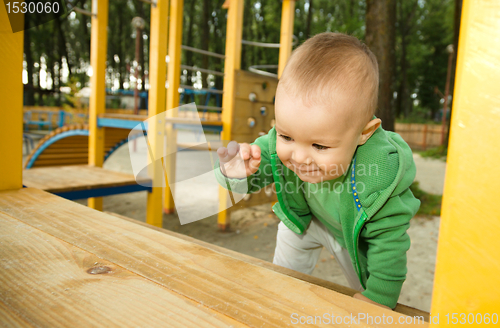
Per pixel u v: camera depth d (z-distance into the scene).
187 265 0.76
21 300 0.61
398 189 1.14
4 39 1.25
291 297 0.64
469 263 0.43
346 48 1.03
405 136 19.19
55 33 27.05
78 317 0.56
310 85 0.93
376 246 1.18
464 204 0.43
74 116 14.78
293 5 5.02
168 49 4.68
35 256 0.78
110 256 0.79
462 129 0.43
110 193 3.28
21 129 1.37
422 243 4.14
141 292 0.64
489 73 0.41
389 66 5.26
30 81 23.52
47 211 1.10
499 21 0.40
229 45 4.22
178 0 4.59
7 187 1.36
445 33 27.12
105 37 4.58
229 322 0.56
